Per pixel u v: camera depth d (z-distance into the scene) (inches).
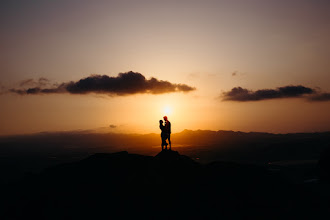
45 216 992.2
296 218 936.9
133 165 1254.3
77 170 1272.1
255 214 954.7
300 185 1230.9
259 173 1243.8
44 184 1203.9
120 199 1039.0
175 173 1170.6
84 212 987.3
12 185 1267.2
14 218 1005.2
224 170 1236.5
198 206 993.5
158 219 935.7
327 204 1050.1
